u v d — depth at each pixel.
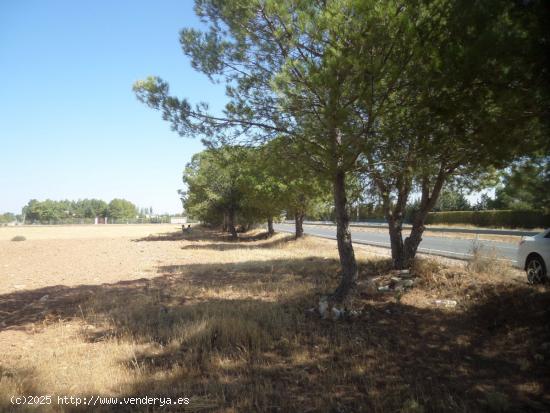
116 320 7.95
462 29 5.03
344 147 6.51
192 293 10.42
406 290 9.25
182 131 8.15
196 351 5.95
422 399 4.53
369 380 5.06
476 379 5.09
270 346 6.31
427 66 5.56
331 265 13.77
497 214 33.81
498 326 6.77
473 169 8.59
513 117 5.20
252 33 7.70
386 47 5.86
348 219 8.28
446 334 6.69
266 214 33.38
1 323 7.99
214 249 25.55
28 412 4.10
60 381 5.07
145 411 4.20
